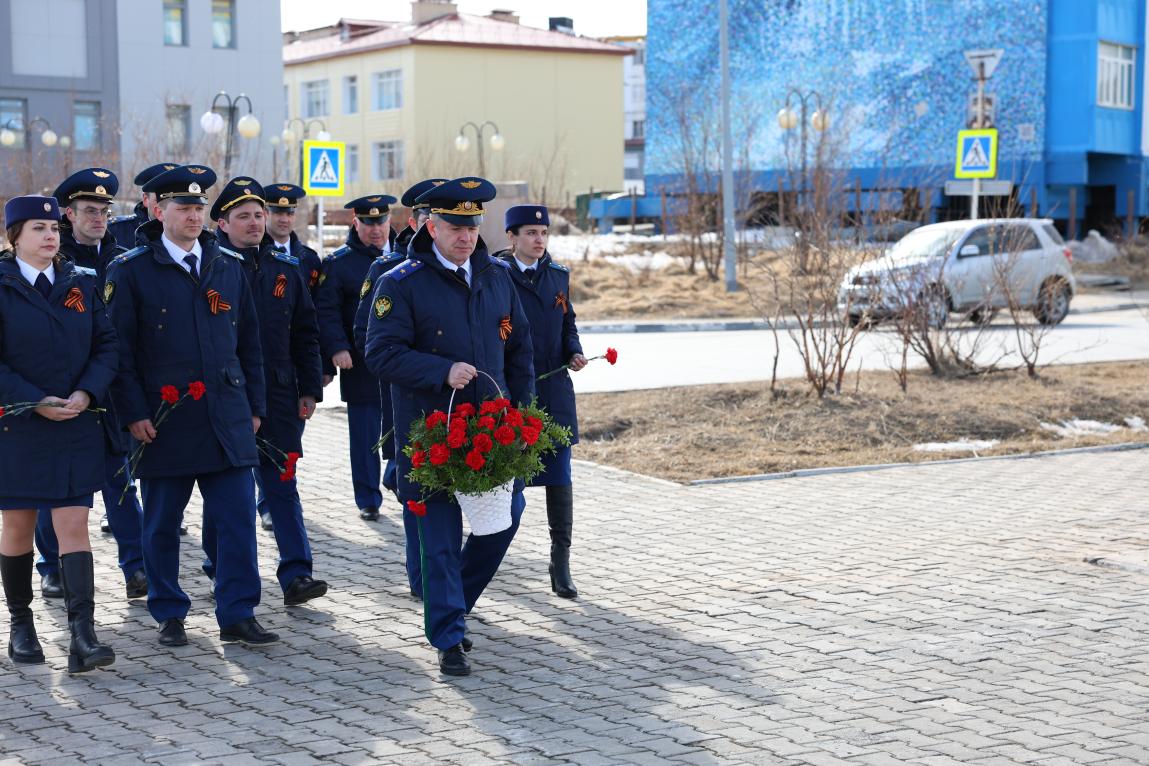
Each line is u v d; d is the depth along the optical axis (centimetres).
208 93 4391
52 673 587
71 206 716
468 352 600
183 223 623
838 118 3959
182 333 621
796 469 1072
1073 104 3900
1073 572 748
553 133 5719
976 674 576
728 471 1066
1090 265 3556
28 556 610
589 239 3456
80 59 4181
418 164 4975
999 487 1009
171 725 520
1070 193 3994
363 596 715
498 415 579
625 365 1709
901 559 782
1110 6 3919
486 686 567
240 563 628
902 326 1411
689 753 487
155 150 3556
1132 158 4094
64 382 588
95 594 718
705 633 641
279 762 480
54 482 582
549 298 734
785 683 567
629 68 8175
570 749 492
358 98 5731
